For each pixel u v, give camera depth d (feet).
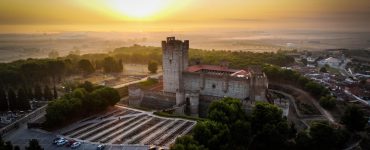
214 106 508.94
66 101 563.48
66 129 539.70
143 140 487.61
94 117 603.26
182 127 542.98
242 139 457.27
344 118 556.51
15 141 489.26
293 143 479.82
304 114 651.66
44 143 482.69
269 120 495.82
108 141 485.97
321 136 476.54
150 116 606.96
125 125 558.97
